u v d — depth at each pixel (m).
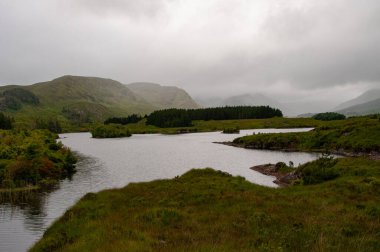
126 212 27.55
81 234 22.64
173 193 33.09
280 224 20.48
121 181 64.94
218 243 16.91
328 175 42.31
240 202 27.94
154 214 23.95
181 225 21.64
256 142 134.12
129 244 16.67
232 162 88.81
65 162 79.50
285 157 97.44
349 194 29.44
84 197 35.19
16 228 37.03
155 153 115.88
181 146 142.50
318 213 23.38
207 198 29.94
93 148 142.12
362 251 14.30
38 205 47.28
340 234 17.30
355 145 95.06
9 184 59.75
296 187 36.34
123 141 184.50
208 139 181.75
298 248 15.43
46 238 24.23
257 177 64.38
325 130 123.62
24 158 68.88
